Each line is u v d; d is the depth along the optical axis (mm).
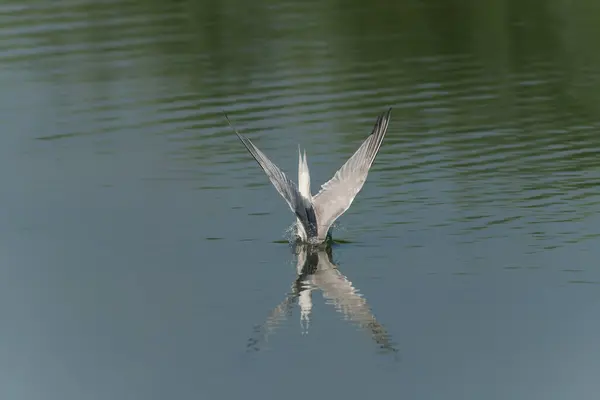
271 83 25078
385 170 20234
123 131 22562
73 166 20859
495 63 25891
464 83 24750
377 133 17094
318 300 15594
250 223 18203
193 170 20500
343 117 22812
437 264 16438
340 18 29453
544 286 15609
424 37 27812
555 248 16719
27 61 26734
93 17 29984
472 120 22578
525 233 17281
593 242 16844
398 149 21203
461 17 29172
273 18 29703
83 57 26875
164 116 23328
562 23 28344
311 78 25375
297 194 16688
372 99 23812
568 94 23844
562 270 16031
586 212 17922
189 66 26266
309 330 14750
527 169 19859
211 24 29219
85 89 24938
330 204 17141
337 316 15102
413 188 19297
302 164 17406
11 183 20094
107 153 21438
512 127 22062
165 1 31359
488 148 21047
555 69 25328
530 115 22719
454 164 20312
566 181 19266
